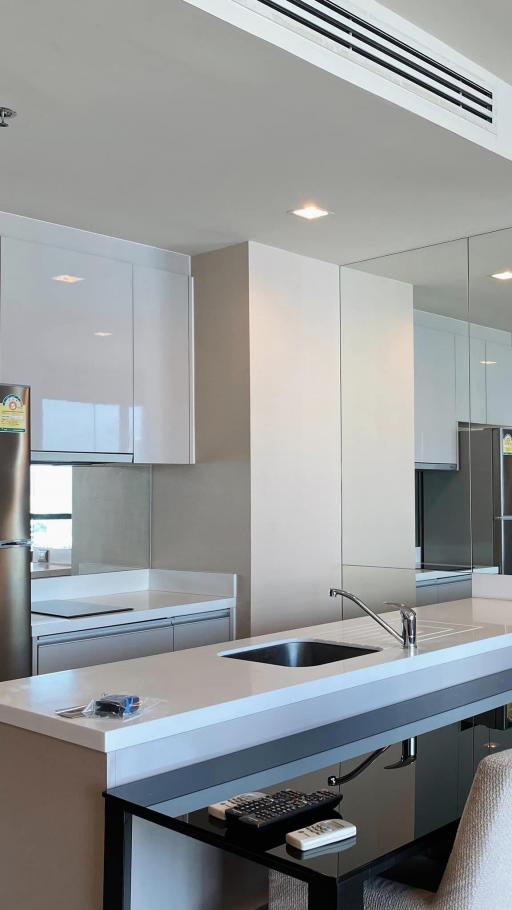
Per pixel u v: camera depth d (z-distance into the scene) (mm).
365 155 3141
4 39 2277
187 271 4547
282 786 1714
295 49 2377
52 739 1790
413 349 4465
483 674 2867
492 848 1453
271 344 4387
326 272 4738
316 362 4645
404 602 4477
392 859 1419
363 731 2137
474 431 4199
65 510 4258
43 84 2549
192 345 4516
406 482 4473
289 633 3023
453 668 2719
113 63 2418
